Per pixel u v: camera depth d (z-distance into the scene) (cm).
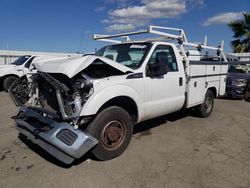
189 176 358
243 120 684
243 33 2294
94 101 363
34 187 324
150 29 511
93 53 586
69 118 351
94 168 376
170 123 629
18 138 498
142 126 600
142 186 330
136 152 438
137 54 486
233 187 332
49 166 381
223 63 728
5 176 350
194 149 460
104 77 396
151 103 469
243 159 420
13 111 760
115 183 337
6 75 1147
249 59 1725
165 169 378
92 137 358
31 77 448
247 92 1051
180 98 545
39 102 439
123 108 435
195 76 593
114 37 632
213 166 391
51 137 356
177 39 570
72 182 337
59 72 363
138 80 436
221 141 507
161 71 467
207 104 686
